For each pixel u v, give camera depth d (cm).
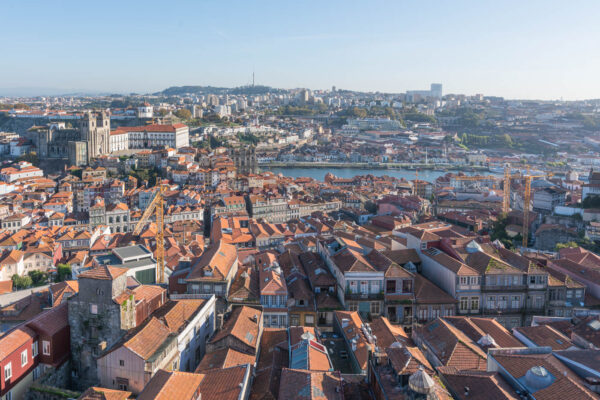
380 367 7294
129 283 10744
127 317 8719
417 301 11144
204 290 11444
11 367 7619
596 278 11875
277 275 12262
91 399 6838
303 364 7894
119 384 7862
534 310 11219
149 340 8212
